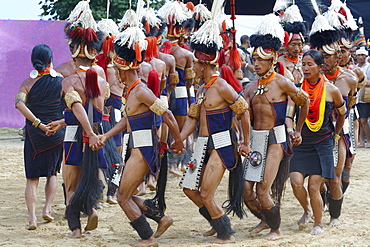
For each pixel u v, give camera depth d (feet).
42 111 38.45
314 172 35.12
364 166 64.34
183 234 35.45
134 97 31.60
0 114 87.35
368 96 79.30
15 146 83.30
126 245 32.48
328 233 35.09
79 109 32.76
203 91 32.86
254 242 32.63
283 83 33.53
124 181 31.48
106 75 42.11
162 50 51.39
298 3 81.51
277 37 33.27
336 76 39.88
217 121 32.24
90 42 34.14
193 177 32.65
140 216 31.71
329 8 43.80
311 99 35.22
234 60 33.27
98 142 32.17
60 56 86.12
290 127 35.04
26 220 39.58
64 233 35.91
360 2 87.92
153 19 46.24
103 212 42.06
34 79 38.65
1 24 86.17
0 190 51.24
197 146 32.96
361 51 78.64
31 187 38.14
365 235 34.47
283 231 36.01
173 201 46.14
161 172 33.35
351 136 42.57
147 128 31.71
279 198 34.50
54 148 38.58
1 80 86.94
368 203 44.47
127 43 31.60
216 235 34.83
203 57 32.37
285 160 34.40
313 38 39.50
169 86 50.60
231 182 33.24
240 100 31.86
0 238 34.37
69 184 35.19
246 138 32.22
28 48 86.63
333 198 36.91
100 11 103.19
